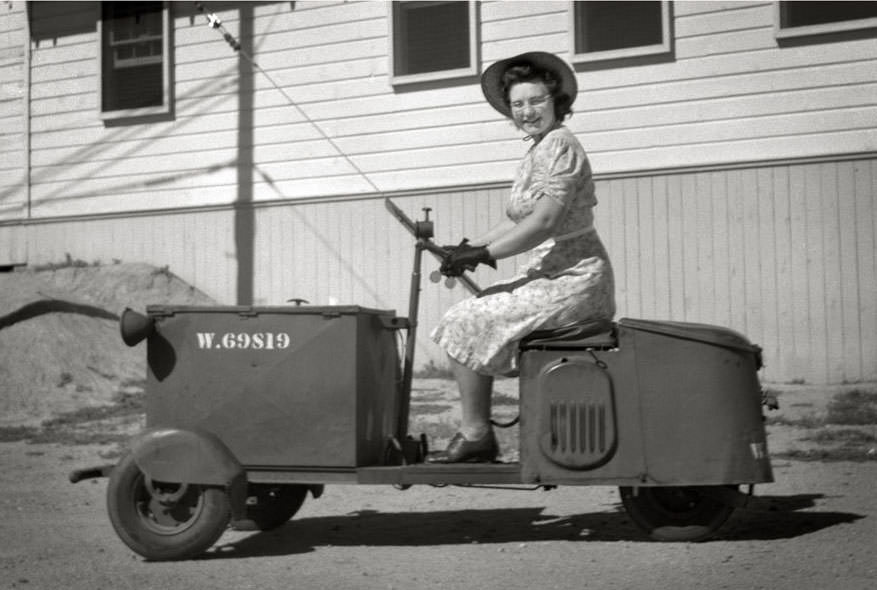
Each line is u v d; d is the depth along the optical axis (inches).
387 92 537.6
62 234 627.2
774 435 337.7
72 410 447.5
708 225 471.2
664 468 195.9
